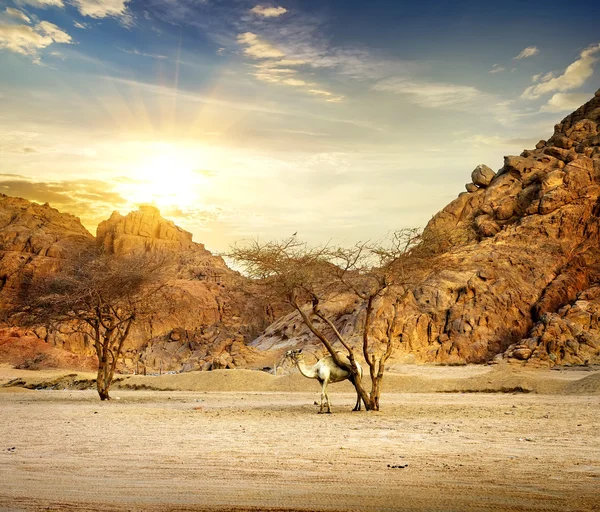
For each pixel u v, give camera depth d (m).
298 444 14.92
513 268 72.81
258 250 27.11
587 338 60.91
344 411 25.84
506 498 8.89
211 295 116.56
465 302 69.44
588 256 75.00
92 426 19.56
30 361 84.00
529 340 62.00
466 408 27.02
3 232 134.88
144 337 100.38
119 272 37.69
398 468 11.37
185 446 14.59
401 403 30.70
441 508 8.35
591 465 11.63
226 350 81.50
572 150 87.19
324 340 25.58
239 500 8.88
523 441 15.34
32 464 11.99
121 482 10.20
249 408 27.95
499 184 86.81
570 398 34.69
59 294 38.22
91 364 85.81
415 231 27.75
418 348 66.94
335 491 9.43
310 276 26.17
